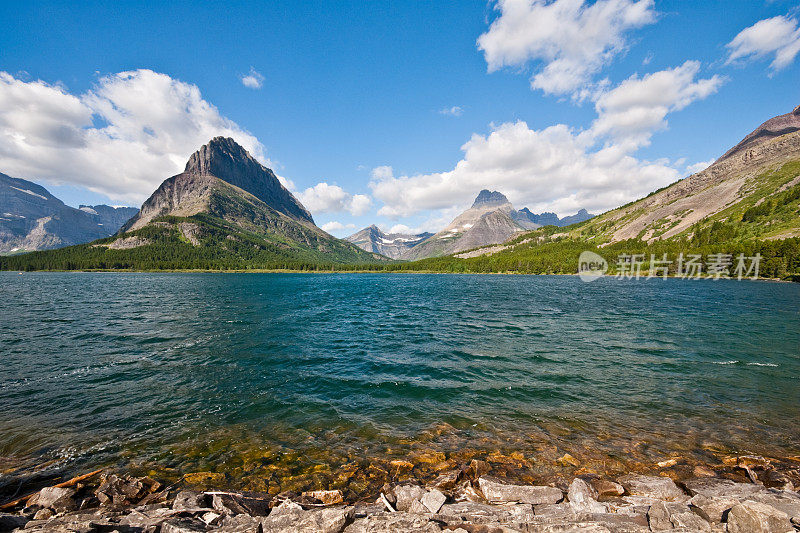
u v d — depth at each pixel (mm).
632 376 18766
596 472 10375
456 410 14703
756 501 7629
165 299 60094
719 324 34062
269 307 49656
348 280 152500
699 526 7203
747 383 17625
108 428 13086
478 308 47875
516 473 10320
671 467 10586
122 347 25156
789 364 20750
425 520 7621
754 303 51719
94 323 34656
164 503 8930
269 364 21234
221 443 12125
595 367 20328
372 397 16125
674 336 28656
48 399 15648
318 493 9211
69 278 156750
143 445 11938
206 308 47875
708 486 9328
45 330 30938
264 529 7465
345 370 20062
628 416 14070
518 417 14023
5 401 15328
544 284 110688
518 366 20609
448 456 11250
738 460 10852
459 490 9562
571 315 40625
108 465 10758
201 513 8383
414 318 39031
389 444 12039
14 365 20531
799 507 7547
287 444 12055
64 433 12656
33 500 8961
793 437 12352
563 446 11844
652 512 7570
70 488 9367
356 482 9977
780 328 31953
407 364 21125
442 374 19250
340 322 36406
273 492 9562
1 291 76000
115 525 7441
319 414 14367
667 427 13133
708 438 12328
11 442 11953
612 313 42094
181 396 16219
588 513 7949
